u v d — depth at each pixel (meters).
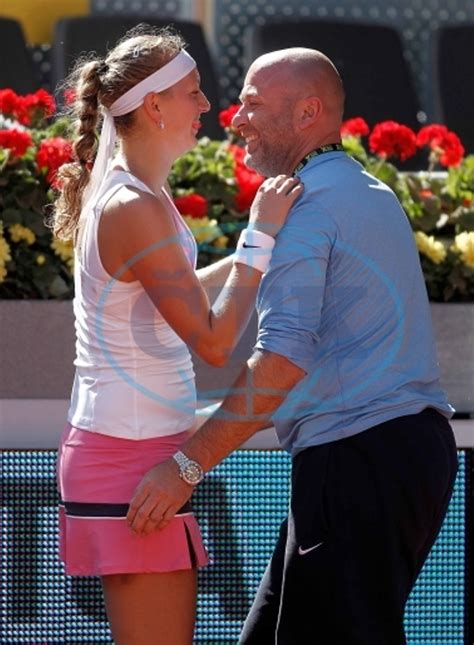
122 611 8.59
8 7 21.86
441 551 11.28
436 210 12.92
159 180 8.80
